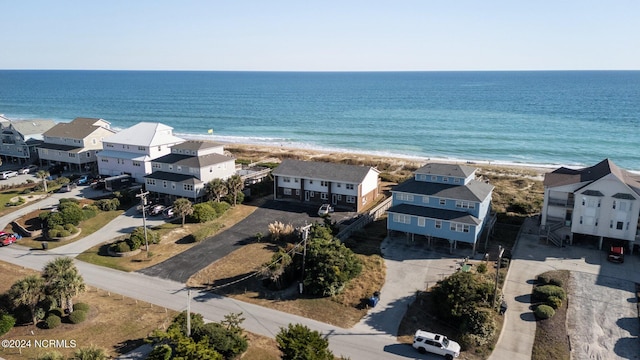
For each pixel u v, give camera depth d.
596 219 54.75
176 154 78.81
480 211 55.22
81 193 79.38
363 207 71.38
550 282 47.09
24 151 99.50
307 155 118.50
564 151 123.62
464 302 40.50
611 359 36.38
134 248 55.75
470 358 36.59
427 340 36.97
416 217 56.53
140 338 38.47
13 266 52.34
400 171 100.88
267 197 77.19
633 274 49.25
